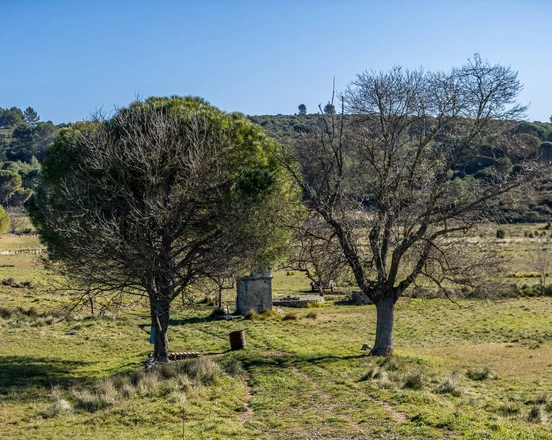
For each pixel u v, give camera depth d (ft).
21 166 619.26
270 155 83.10
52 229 79.25
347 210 82.02
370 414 49.98
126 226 77.77
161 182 77.51
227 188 79.30
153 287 78.43
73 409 56.18
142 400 58.34
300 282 237.45
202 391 61.16
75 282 78.48
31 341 101.30
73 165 79.20
